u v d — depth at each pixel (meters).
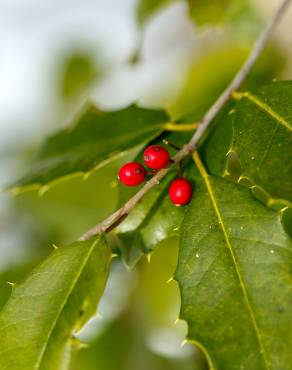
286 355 0.30
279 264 0.31
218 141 0.35
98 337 0.49
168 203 0.35
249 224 0.32
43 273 0.32
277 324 0.30
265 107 0.34
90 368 0.48
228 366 0.30
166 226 0.35
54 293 0.32
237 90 0.38
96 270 0.32
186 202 0.34
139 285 0.49
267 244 0.32
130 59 0.51
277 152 0.33
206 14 0.50
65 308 0.32
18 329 0.32
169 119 0.39
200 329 0.31
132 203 0.33
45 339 0.32
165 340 0.49
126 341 0.49
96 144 0.40
